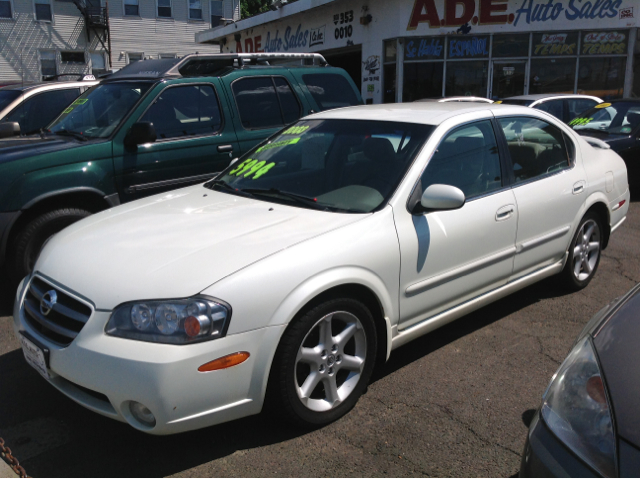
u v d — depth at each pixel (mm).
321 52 19062
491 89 15898
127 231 3098
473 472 2572
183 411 2404
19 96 7180
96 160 4824
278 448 2746
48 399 3229
